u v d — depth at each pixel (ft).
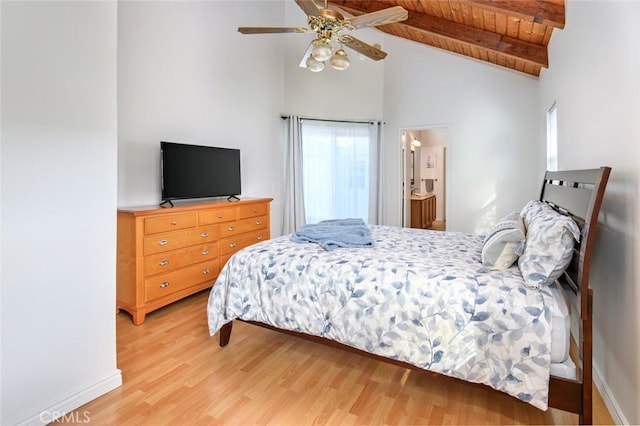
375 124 17.47
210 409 5.60
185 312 9.82
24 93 4.88
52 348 5.31
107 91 5.96
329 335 6.20
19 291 4.91
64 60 5.34
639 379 4.48
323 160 17.39
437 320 5.25
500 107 15.42
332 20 7.80
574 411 4.59
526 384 4.67
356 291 5.98
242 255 7.61
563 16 8.47
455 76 16.20
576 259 5.16
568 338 4.72
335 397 5.92
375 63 17.62
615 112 5.32
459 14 11.10
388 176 17.89
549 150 11.96
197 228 10.64
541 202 8.18
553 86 10.43
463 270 5.80
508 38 11.43
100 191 5.92
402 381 6.41
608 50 5.60
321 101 17.51
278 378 6.51
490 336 4.91
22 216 4.93
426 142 29.43
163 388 6.17
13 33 4.73
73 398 5.54
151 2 10.77
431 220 26.66
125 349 7.63
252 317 7.09
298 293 6.57
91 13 5.67
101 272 5.97
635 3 4.56
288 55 17.33
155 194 11.07
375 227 10.98
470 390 6.11
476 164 15.97
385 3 12.37
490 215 15.80
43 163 5.14
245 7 14.62
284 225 17.15
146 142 10.76
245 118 14.80
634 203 4.65
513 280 5.27
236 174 13.43
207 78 12.86
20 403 4.94
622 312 5.07
